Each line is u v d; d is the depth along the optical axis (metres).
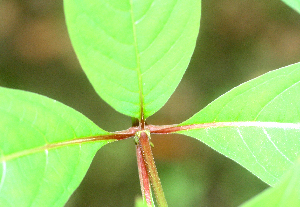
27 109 0.25
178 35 0.25
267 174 0.27
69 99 0.78
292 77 0.27
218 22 0.88
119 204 0.71
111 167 0.73
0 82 0.78
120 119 0.75
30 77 0.79
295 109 0.27
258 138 0.27
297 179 0.19
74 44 0.24
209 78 0.83
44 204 0.25
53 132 0.25
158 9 0.24
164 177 0.72
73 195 0.72
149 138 0.27
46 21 0.84
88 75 0.25
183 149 0.75
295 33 0.87
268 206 0.19
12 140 0.24
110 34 0.24
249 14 0.89
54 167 0.25
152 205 0.26
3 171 0.24
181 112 0.81
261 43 0.86
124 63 0.25
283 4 0.89
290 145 0.27
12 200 0.24
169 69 0.25
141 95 0.26
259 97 0.27
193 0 0.24
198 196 0.72
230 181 0.74
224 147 0.27
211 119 0.27
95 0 0.23
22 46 0.82
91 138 0.26
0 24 0.83
